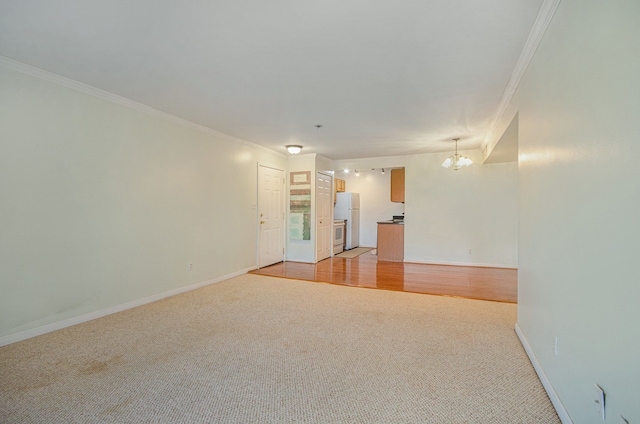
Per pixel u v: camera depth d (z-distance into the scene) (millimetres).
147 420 1655
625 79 1074
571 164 1547
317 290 4234
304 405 1791
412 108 3535
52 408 1740
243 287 4379
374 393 1910
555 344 1766
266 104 3453
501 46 2221
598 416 1261
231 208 4957
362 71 2633
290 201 6488
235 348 2506
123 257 3381
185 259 4137
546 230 1926
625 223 1072
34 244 2680
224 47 2262
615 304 1137
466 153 5941
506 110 3303
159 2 1755
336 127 4332
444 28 2008
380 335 2766
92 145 3086
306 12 1847
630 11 1041
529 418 1681
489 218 5840
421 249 6273
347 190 9508
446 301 3752
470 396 1878
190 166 4195
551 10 1763
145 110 3574
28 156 2633
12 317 2557
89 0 1740
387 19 1918
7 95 2510
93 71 2680
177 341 2627
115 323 3010
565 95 1623
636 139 1005
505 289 4281
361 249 8531
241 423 1641
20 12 1854
